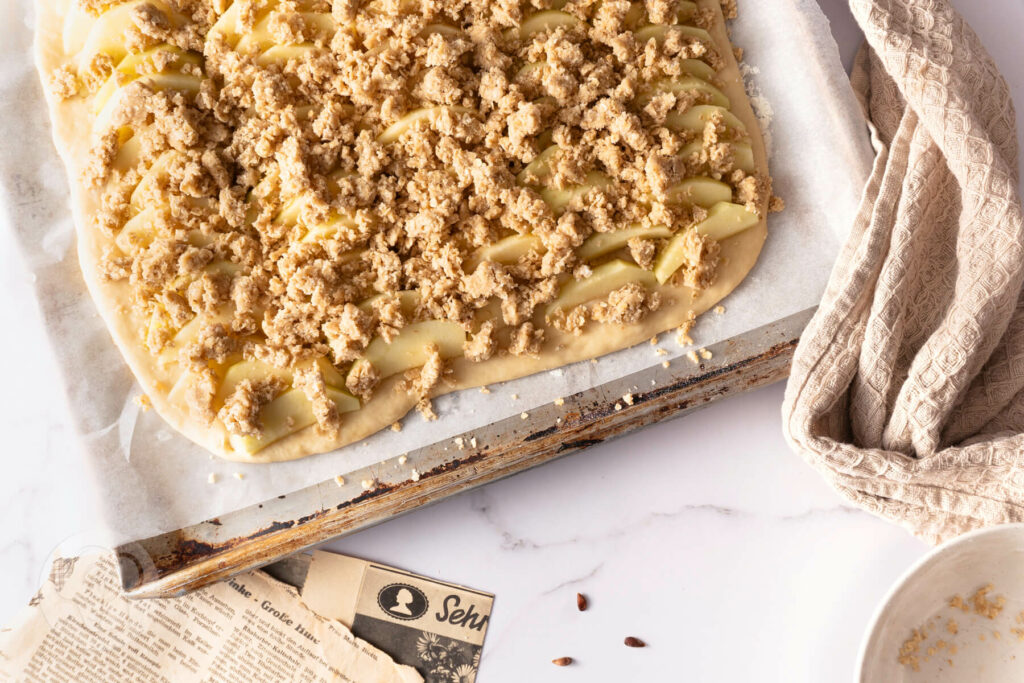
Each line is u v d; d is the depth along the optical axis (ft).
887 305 2.27
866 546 2.37
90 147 2.33
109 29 2.31
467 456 2.31
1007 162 2.37
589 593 2.38
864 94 2.48
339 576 2.38
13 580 2.39
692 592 2.38
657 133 2.33
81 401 2.29
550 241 2.29
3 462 2.42
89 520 2.40
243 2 2.31
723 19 2.46
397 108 2.30
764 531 2.39
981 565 2.25
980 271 2.26
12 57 2.40
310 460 2.30
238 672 2.35
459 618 2.37
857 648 2.32
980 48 2.37
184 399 2.27
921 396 2.26
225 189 2.30
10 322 2.44
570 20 2.38
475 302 2.29
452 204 2.29
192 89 2.32
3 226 2.43
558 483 2.41
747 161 2.37
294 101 2.32
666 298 2.34
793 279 2.37
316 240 2.29
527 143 2.29
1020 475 2.23
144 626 2.36
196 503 2.28
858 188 2.38
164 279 2.27
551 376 2.33
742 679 2.35
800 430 2.28
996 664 2.25
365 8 2.35
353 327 2.24
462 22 2.36
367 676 2.35
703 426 2.42
